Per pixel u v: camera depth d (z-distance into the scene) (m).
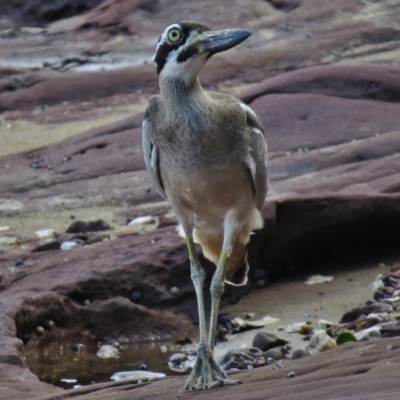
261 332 10.57
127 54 25.05
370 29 24.59
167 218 14.34
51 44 26.42
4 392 8.70
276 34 24.77
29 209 15.87
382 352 7.66
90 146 18.33
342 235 12.69
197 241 9.60
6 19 29.58
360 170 15.30
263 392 6.69
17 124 21.67
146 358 10.87
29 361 10.58
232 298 11.95
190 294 11.84
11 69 24.58
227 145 8.62
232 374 8.41
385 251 12.94
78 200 16.09
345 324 10.56
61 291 11.23
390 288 11.73
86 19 27.50
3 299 10.87
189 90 8.50
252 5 26.00
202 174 8.63
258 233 12.19
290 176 15.80
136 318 11.44
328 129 17.47
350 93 18.53
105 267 11.71
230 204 8.91
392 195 12.69
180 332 11.51
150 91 23.25
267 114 18.06
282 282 12.39
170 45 8.48
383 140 16.36
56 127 21.25
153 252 12.00
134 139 18.28
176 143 8.60
